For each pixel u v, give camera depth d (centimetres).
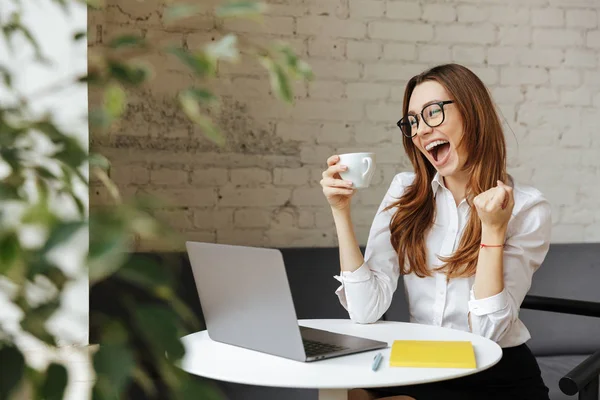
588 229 309
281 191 288
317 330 163
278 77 42
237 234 285
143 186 275
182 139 278
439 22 298
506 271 185
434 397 182
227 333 152
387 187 296
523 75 306
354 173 170
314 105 289
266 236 287
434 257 195
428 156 192
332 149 291
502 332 174
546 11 307
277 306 138
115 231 30
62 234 30
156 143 275
